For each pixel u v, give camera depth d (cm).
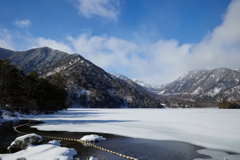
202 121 2477
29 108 3809
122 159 777
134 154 857
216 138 1239
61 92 5288
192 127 1811
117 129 1662
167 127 1814
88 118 3048
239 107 13500
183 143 1093
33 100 3847
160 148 972
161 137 1279
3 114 2848
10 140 1136
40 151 743
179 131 1549
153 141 1150
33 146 834
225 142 1116
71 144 1054
